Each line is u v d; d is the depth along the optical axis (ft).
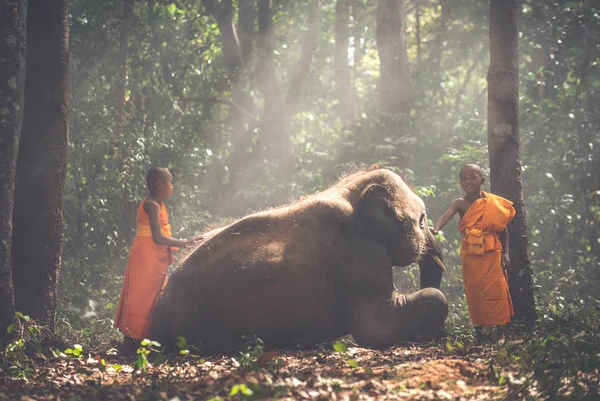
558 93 49.75
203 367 19.69
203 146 50.16
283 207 23.22
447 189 43.29
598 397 14.57
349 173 25.44
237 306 21.65
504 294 23.94
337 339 23.38
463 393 15.62
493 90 26.61
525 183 46.62
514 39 26.63
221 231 22.61
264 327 21.85
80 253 38.22
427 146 47.88
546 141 46.29
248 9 54.34
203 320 21.77
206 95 50.85
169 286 22.04
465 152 43.09
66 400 16.76
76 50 46.47
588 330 21.84
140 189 41.52
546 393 15.39
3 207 21.50
